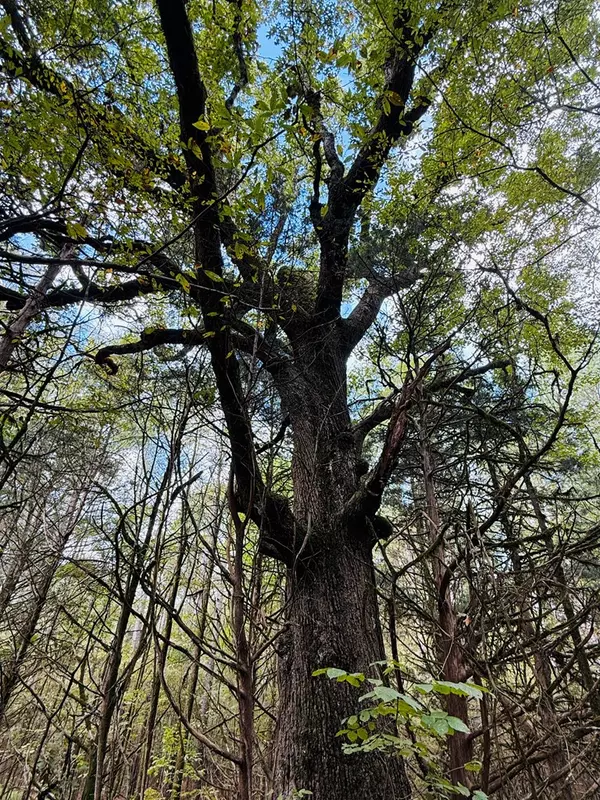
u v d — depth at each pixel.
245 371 4.32
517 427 5.02
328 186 5.84
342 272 5.47
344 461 4.87
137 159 3.94
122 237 3.36
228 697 6.64
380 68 5.05
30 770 3.99
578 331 6.54
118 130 3.56
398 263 5.04
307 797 3.10
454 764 2.95
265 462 4.48
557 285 6.48
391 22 4.95
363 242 5.44
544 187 6.10
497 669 3.35
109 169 3.35
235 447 3.27
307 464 4.79
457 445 5.84
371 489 4.22
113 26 4.33
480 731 2.96
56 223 3.19
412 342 4.29
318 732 3.32
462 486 4.74
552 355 6.53
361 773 3.14
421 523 5.06
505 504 3.88
